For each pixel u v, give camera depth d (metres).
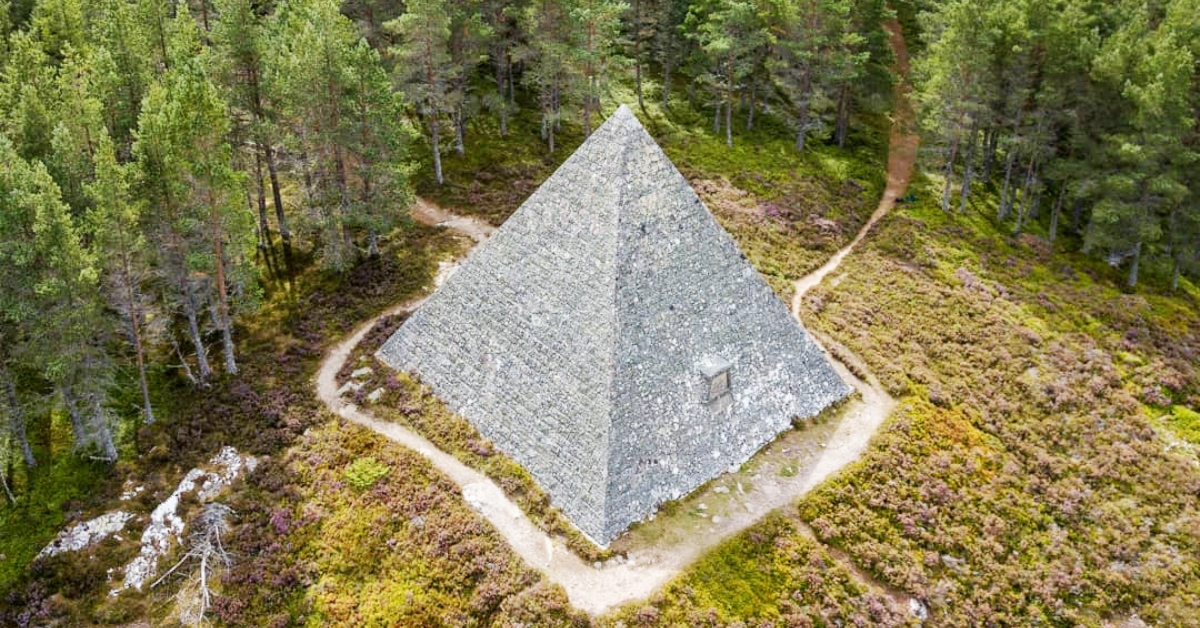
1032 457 41.41
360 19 66.00
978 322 50.28
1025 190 60.12
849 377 44.25
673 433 35.75
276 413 40.41
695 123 73.19
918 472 38.31
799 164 67.06
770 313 39.75
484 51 66.06
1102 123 56.53
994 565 35.59
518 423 37.47
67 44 47.44
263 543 34.28
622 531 33.72
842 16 64.81
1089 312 52.53
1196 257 58.34
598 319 35.41
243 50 47.81
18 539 35.03
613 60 63.94
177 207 39.06
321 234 50.72
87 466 38.38
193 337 42.75
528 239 38.81
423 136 67.62
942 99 59.44
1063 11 59.09
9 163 35.56
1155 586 36.09
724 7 66.50
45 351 35.66
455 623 31.02
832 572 33.25
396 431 39.47
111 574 33.47
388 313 48.22
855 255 56.50
